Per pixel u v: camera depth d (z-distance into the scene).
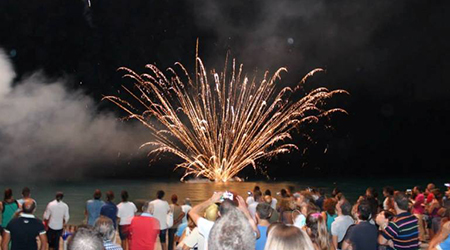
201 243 4.76
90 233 2.68
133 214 8.61
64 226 9.02
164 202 8.59
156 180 39.03
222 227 2.48
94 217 8.73
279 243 2.46
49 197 26.45
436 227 8.98
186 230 5.67
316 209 6.28
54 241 8.53
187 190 29.59
